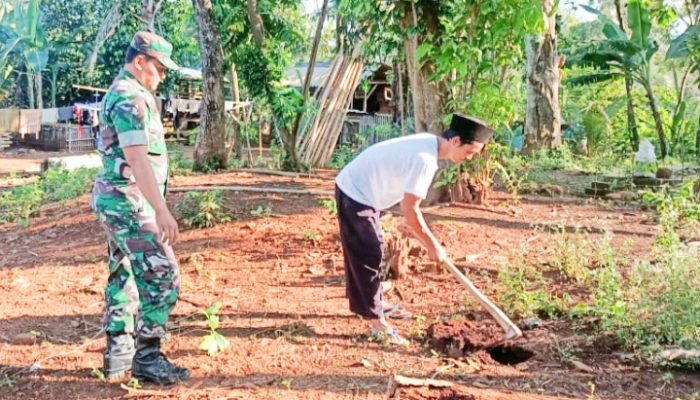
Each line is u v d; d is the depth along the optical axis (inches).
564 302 186.2
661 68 911.7
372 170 157.0
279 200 315.3
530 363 151.9
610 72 655.8
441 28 302.2
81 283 221.1
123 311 146.1
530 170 460.8
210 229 273.3
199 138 428.5
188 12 844.6
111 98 132.6
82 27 1217.4
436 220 285.9
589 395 135.2
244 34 433.7
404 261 215.9
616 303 167.3
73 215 322.3
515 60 309.7
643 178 395.9
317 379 142.7
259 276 222.2
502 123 317.7
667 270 180.4
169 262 139.5
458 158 156.6
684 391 137.6
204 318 181.9
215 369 148.8
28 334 171.8
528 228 281.0
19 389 142.4
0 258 264.4
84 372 150.3
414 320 179.9
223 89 429.4
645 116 758.5
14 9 918.4
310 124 484.1
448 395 133.5
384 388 137.6
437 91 309.1
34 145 1062.4
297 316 182.7
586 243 232.7
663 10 508.7
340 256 241.0
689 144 653.3
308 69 430.9
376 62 536.1
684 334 156.9
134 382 140.3
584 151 670.5
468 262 231.1
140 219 136.3
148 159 131.4
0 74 1034.1
